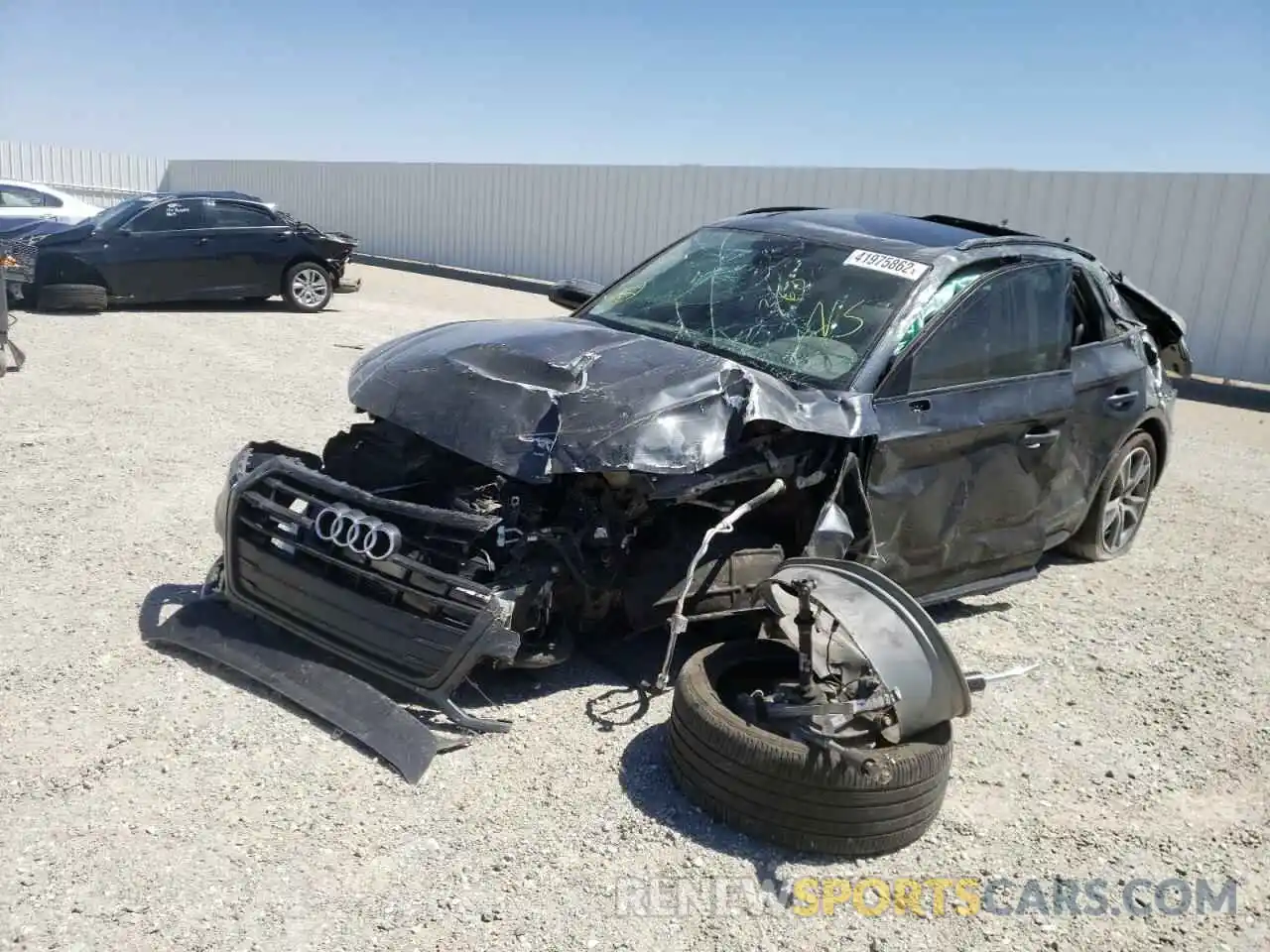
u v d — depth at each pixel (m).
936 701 3.32
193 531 5.51
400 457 4.36
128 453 6.89
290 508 4.12
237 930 2.72
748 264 5.11
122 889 2.83
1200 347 13.82
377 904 2.87
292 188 29.64
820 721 3.32
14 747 3.43
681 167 19.77
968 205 15.73
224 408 8.38
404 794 3.35
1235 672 4.90
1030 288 5.15
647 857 3.17
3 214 16.89
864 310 4.57
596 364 4.03
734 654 3.76
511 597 3.63
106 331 12.03
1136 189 14.07
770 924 2.94
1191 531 7.13
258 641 4.07
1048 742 4.13
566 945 2.78
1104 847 3.46
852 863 3.25
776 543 4.27
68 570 4.89
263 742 3.57
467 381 3.99
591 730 3.83
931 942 2.93
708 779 3.32
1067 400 5.18
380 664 3.76
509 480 3.92
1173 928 3.08
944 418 4.47
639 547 3.99
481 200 24.22
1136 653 5.05
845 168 17.19
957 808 3.61
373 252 27.56
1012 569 5.20
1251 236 13.23
